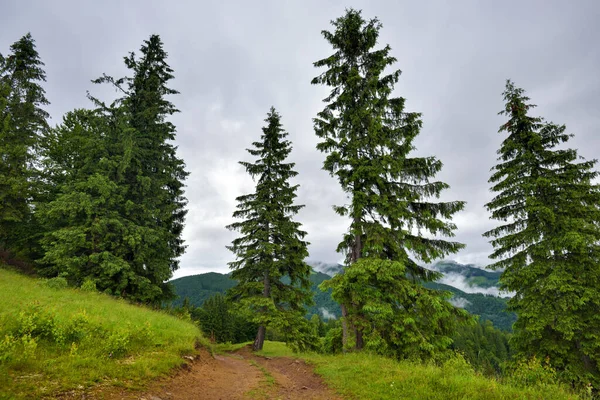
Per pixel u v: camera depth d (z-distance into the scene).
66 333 7.26
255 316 18.47
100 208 17.66
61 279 14.78
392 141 13.41
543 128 16.02
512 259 15.70
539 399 5.80
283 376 10.31
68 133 24.00
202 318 50.31
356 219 13.65
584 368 12.69
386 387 6.97
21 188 19.33
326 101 15.31
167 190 22.00
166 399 6.09
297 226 21.03
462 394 6.02
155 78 21.81
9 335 6.30
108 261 16.56
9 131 20.88
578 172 14.76
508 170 15.97
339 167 13.70
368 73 14.30
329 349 14.11
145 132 21.59
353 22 14.29
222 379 9.12
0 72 22.20
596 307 13.26
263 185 21.67
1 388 4.52
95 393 5.32
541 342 13.89
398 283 11.86
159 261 19.66
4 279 13.66
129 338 8.63
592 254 13.81
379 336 11.17
